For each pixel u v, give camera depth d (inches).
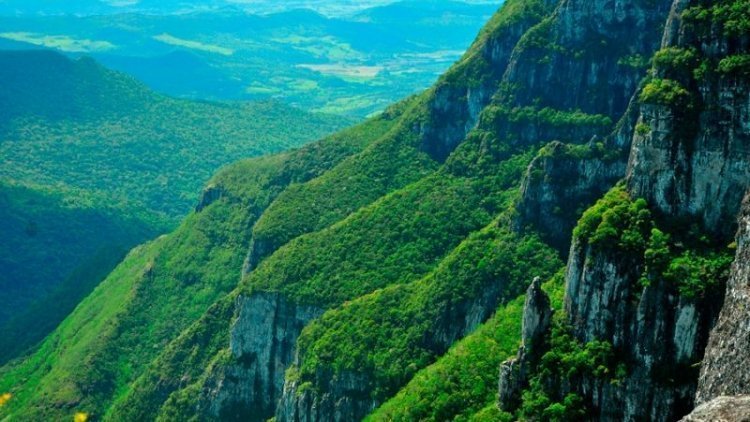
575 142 6983.3
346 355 6220.5
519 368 3924.7
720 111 3590.1
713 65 3651.6
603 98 6963.6
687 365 3499.0
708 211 3644.2
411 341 6028.5
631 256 3661.4
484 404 4658.0
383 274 7032.5
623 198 3873.0
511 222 5989.2
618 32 6958.7
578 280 3833.7
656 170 3752.5
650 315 3582.7
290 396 6481.3
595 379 3673.7
